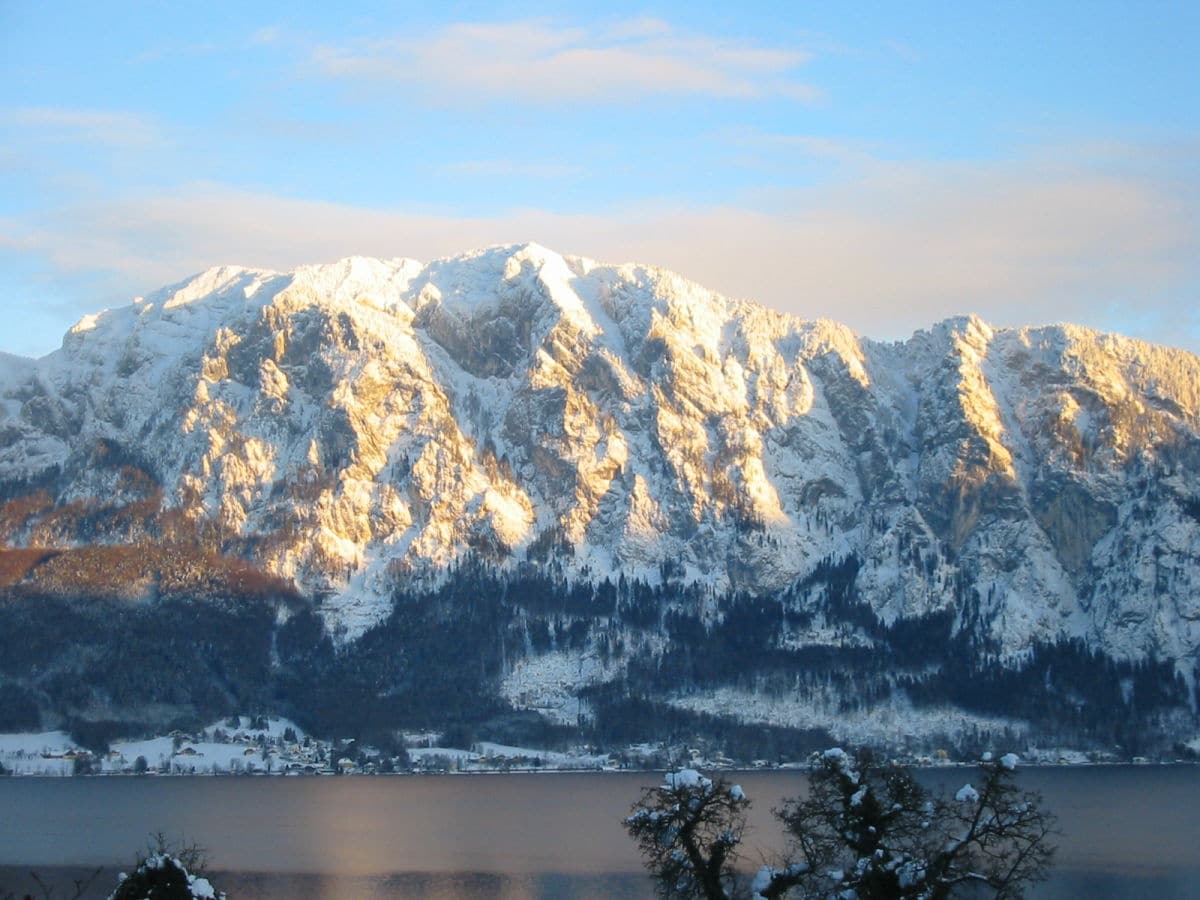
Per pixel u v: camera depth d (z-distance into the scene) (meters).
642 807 121.31
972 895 142.25
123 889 110.69
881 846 112.31
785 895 117.00
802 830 115.69
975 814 114.56
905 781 115.56
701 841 120.62
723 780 121.00
